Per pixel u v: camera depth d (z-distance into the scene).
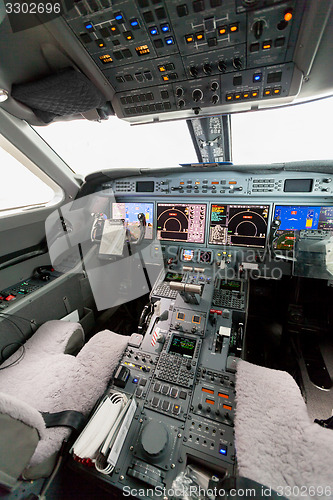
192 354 1.69
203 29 1.19
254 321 2.66
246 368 1.54
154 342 1.77
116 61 1.42
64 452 1.24
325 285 2.40
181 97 1.63
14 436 0.92
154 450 1.17
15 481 0.89
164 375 1.56
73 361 1.66
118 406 1.30
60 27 1.17
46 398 1.40
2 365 1.66
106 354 1.69
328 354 2.30
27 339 1.96
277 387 1.39
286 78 1.40
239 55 1.31
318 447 1.08
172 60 1.38
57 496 1.17
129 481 1.13
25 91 1.56
